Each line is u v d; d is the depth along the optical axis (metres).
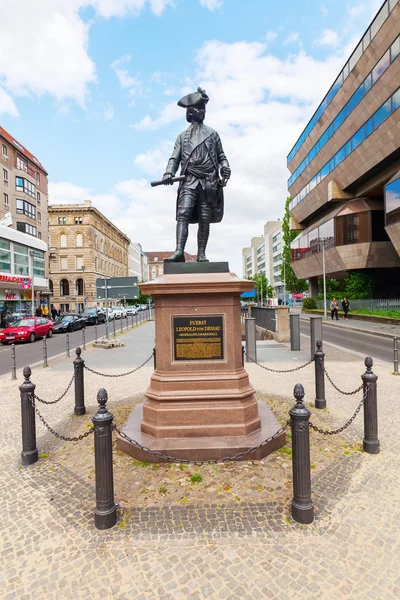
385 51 23.16
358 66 26.17
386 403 6.45
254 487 3.48
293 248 47.44
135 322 34.69
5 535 2.91
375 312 27.11
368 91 25.23
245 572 2.43
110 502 2.99
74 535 2.88
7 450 4.69
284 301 68.94
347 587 2.30
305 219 43.31
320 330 11.20
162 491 3.42
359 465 3.99
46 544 2.78
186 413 4.22
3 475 3.97
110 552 2.67
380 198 31.23
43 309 34.91
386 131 23.55
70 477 3.86
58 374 9.78
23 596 2.29
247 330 10.71
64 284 63.03
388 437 4.84
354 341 16.23
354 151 27.64
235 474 3.71
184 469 3.83
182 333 4.40
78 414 5.98
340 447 4.47
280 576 2.39
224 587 2.31
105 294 16.92
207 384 4.31
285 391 7.21
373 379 4.35
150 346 15.89
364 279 32.25
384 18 22.66
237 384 4.32
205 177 5.09
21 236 34.56
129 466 3.91
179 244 4.97
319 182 35.62
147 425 4.33
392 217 23.84
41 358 13.64
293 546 2.68
